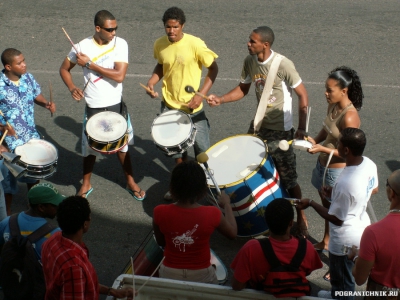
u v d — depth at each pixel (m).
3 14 10.74
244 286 3.73
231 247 5.59
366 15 10.44
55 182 6.71
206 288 3.77
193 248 3.91
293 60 9.11
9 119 5.82
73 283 3.45
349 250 4.07
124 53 6.10
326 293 4.83
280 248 3.64
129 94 8.41
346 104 4.86
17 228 4.05
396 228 3.57
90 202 6.33
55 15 10.70
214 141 7.30
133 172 6.84
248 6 10.88
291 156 5.64
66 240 3.55
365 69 8.85
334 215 4.22
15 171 5.00
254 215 5.27
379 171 6.64
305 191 6.39
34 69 9.08
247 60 5.63
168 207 3.90
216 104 5.78
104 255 5.56
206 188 3.96
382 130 7.42
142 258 4.59
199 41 6.00
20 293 3.89
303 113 5.41
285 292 3.62
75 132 7.64
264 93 5.52
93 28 10.26
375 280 3.69
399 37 9.71
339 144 4.23
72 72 9.02
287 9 10.74
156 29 10.13
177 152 5.69
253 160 5.41
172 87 6.15
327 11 10.62
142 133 7.55
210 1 11.11
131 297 3.76
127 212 6.18
